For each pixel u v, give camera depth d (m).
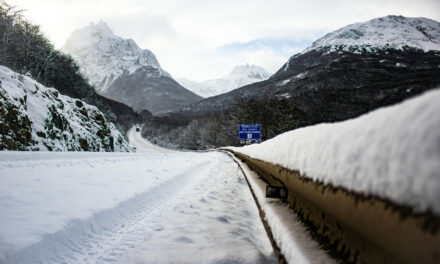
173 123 159.88
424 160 0.35
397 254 0.57
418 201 0.38
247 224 3.99
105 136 33.38
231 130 59.88
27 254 2.75
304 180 1.14
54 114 19.66
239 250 2.92
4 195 4.56
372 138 0.61
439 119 0.34
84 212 4.06
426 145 0.35
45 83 49.56
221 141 71.56
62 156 11.71
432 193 0.33
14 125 13.97
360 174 0.64
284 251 1.35
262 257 2.74
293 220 1.57
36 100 18.23
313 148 1.10
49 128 17.94
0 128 12.85
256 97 58.72
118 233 3.76
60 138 19.17
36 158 10.19
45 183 5.84
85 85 81.06
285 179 1.64
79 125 26.12
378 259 0.74
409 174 0.41
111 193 5.50
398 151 0.46
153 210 5.00
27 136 14.73
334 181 0.81
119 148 41.97
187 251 2.91
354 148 0.71
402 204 0.44
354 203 0.68
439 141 0.32
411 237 0.44
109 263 2.79
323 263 0.99
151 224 4.05
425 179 0.35
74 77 74.00
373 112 0.68
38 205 4.21
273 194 2.03
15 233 3.05
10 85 15.74
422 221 0.37
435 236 0.35
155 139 134.38
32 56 48.41
